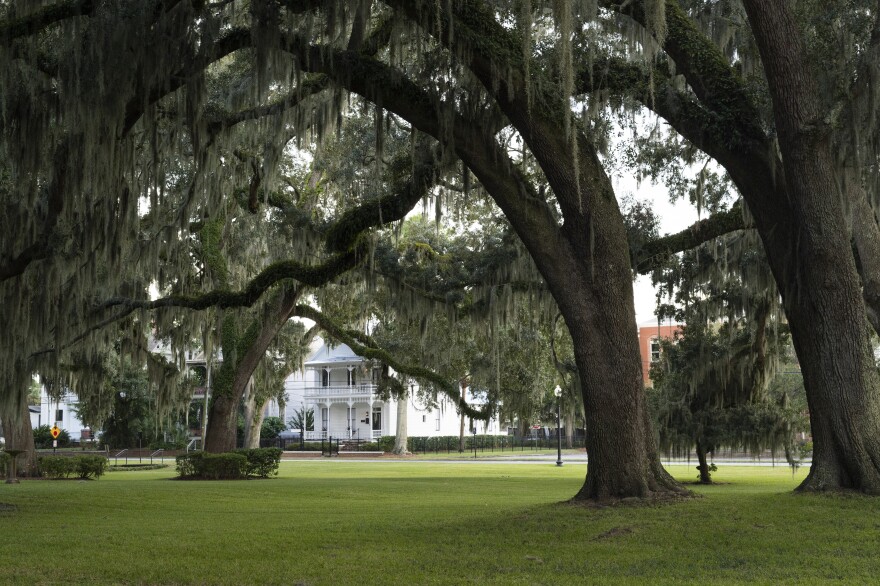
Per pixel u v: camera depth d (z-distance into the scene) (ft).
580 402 74.90
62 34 44.29
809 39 40.91
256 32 42.96
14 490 65.05
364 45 48.32
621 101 48.67
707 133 44.80
